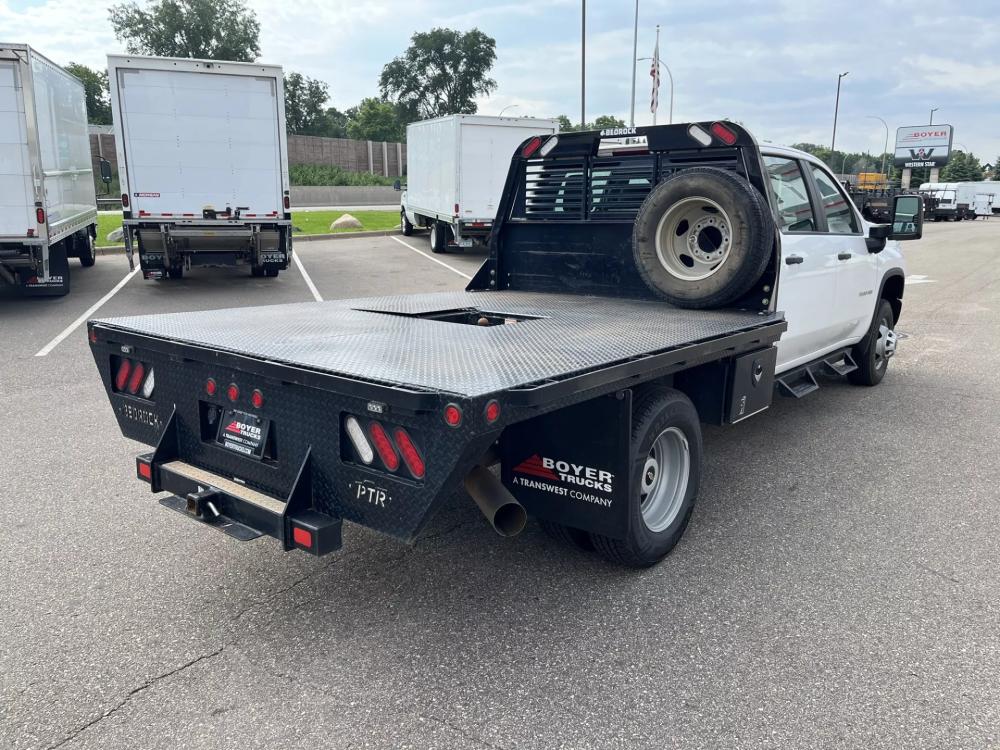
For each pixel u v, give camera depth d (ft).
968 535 13.37
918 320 35.91
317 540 9.25
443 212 61.21
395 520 8.88
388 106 313.53
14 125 32.96
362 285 46.11
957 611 10.84
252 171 42.39
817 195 18.25
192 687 9.08
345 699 8.87
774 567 12.15
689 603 11.03
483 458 11.12
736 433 19.16
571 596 11.23
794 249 16.06
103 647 9.88
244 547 12.77
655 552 11.89
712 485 15.71
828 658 9.68
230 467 10.84
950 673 9.37
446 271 53.78
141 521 13.73
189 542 12.93
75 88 45.14
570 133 17.63
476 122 56.59
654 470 12.17
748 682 9.19
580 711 8.66
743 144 15.08
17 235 33.99
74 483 15.43
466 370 9.09
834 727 8.39
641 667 9.49
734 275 14.21
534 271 19.10
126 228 41.73
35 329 31.09
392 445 8.78
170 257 43.04
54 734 8.25
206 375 10.94
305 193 154.30
